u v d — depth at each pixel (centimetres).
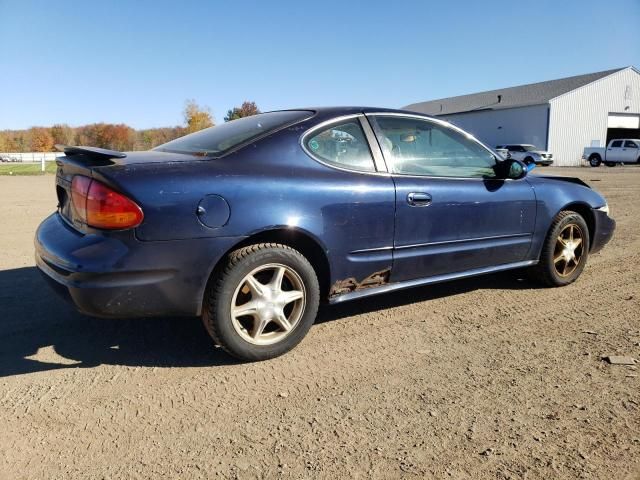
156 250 284
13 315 402
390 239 360
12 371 312
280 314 322
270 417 262
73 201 305
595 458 226
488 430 249
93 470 222
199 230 292
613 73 4006
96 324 386
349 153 358
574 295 456
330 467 223
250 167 317
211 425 255
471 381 298
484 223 408
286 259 317
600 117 3994
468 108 4603
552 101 3772
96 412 267
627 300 440
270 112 399
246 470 221
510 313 412
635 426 250
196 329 377
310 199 325
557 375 304
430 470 220
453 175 401
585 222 489
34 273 520
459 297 452
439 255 387
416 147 389
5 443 240
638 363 318
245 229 303
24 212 952
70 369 314
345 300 355
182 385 295
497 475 216
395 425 254
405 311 417
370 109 380
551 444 237
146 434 248
